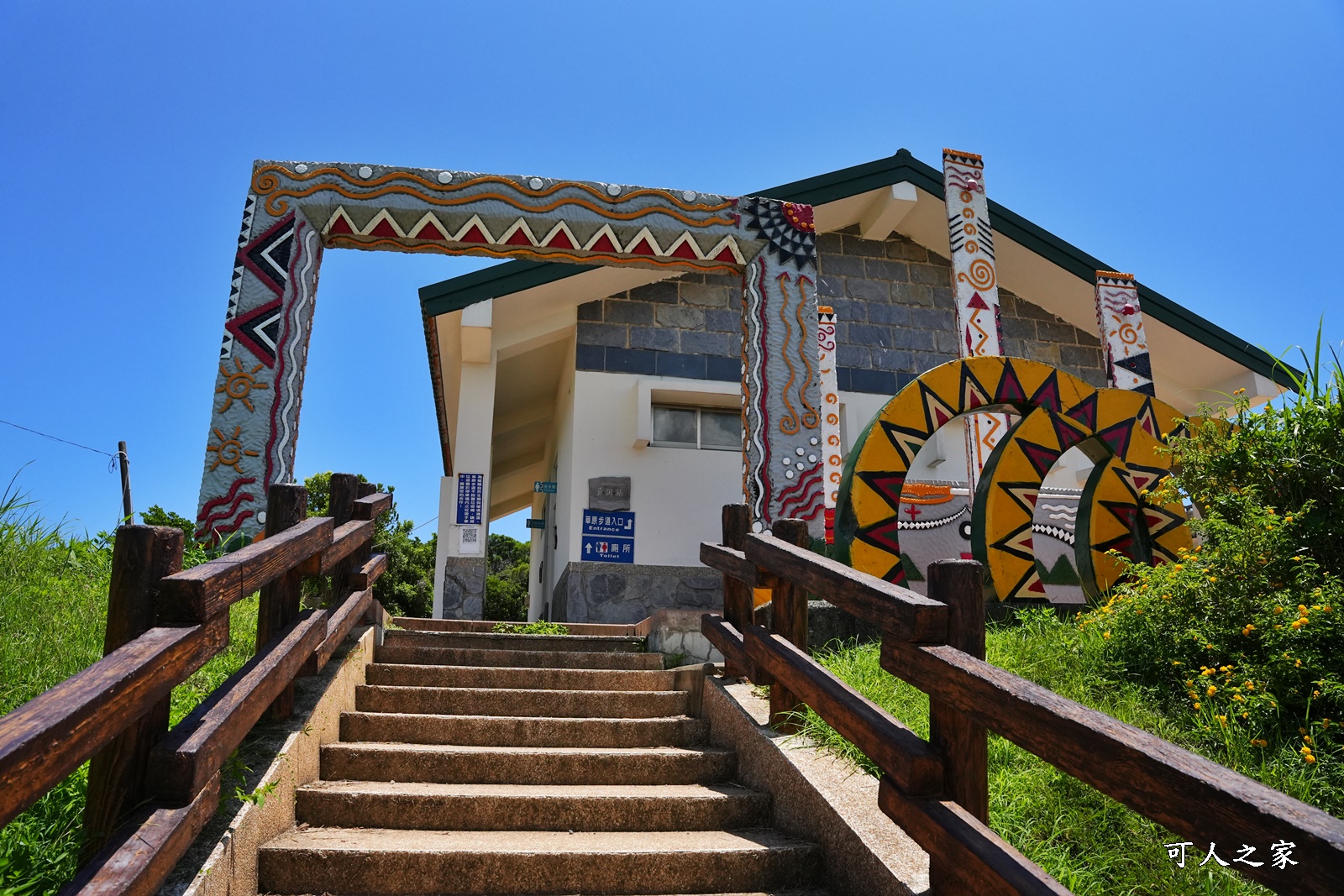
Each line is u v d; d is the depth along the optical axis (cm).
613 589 1127
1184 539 743
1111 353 1080
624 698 512
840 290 1349
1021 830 308
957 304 991
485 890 321
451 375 1248
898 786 273
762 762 399
